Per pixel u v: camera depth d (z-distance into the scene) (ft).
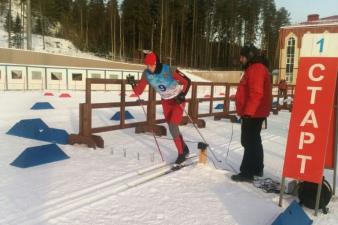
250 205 12.26
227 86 34.58
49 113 33.73
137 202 12.05
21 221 10.29
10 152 17.95
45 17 163.94
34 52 76.28
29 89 65.26
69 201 11.86
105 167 15.97
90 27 172.76
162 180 14.51
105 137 23.03
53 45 153.99
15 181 13.65
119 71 76.13
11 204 11.46
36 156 16.17
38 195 12.29
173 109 17.12
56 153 17.08
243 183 14.58
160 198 12.51
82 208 11.34
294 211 10.42
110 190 13.07
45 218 10.53
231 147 21.89
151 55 16.48
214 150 20.74
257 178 14.65
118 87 75.46
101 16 172.76
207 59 179.42
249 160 14.75
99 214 10.97
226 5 180.75
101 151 19.13
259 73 13.73
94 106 20.51
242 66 14.60
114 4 164.76
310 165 11.54
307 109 11.53
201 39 179.32
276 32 200.44
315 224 10.87
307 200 12.00
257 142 14.79
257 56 14.15
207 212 11.51
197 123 29.25
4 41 137.90
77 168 15.65
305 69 11.47
